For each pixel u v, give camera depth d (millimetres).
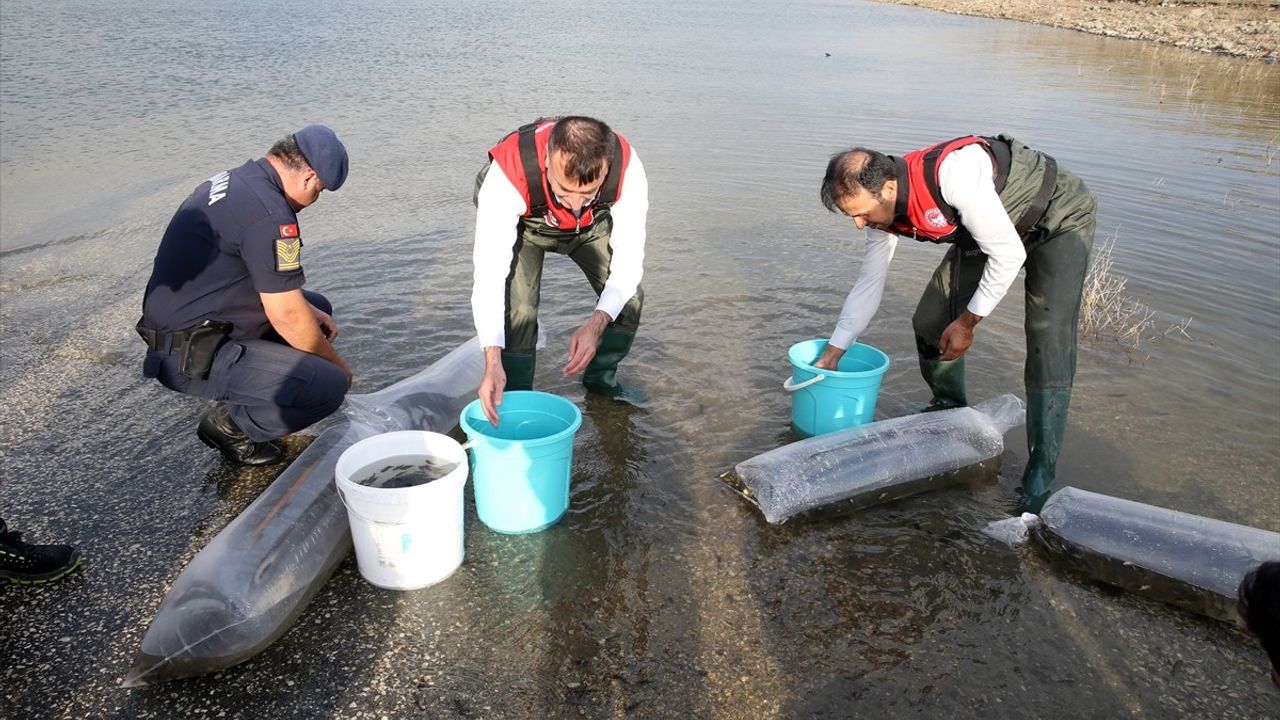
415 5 24422
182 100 10508
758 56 15547
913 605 2740
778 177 7609
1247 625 1591
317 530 2742
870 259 3492
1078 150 8461
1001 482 3432
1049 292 3162
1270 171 7812
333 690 2346
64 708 2268
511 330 3643
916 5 30281
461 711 2287
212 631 2326
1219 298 5215
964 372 4023
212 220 2898
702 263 5672
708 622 2637
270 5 22609
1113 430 3803
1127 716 2352
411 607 2666
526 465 2830
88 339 4410
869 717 2312
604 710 2303
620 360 3961
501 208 3123
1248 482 3426
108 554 2854
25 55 13742
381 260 5559
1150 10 23109
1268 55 15117
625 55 15359
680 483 3348
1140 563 2779
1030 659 2541
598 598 2723
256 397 3086
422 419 3535
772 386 4125
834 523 3141
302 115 9742
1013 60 15219
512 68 13469
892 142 8664
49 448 3439
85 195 6840
